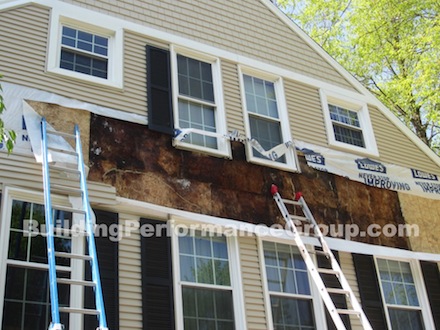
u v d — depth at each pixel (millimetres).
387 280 8797
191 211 7391
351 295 7043
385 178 9812
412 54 14273
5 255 5824
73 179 6641
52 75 7309
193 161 7828
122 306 6277
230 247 7535
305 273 7938
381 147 10234
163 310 6477
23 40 7363
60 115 7023
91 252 5492
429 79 13305
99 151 7082
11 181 6242
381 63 15688
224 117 8586
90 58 7930
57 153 6684
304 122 9484
